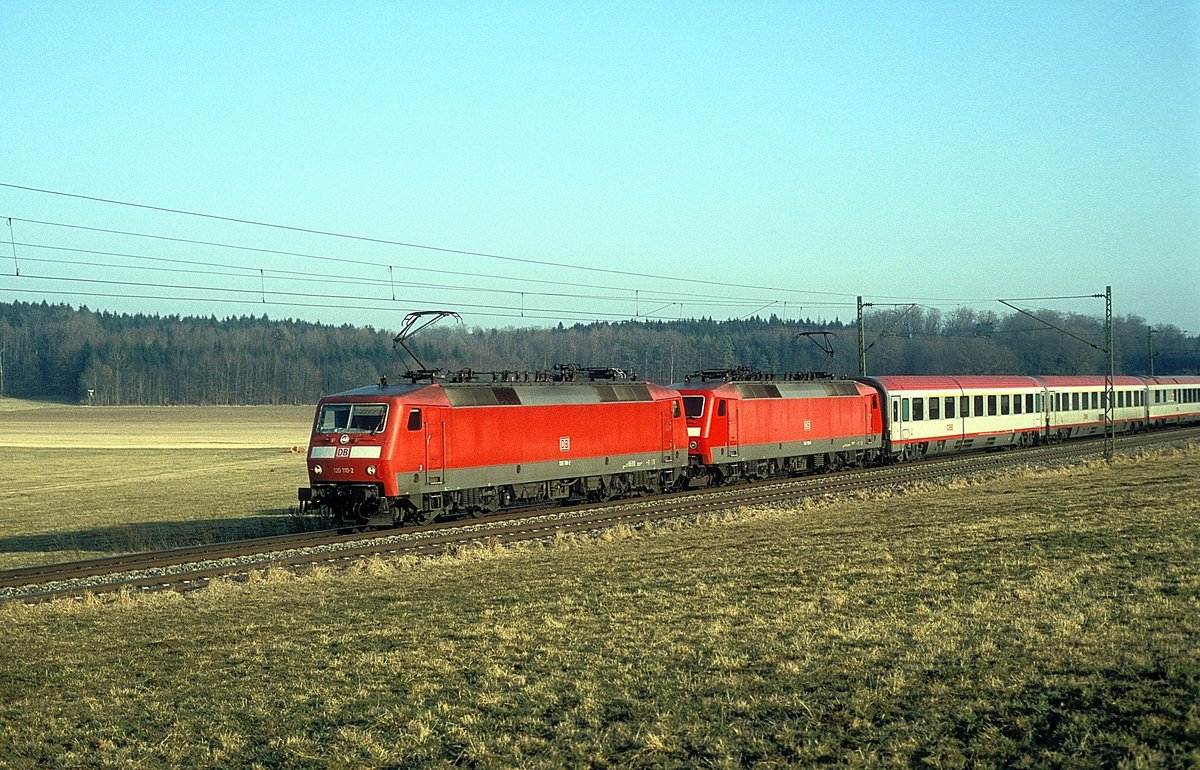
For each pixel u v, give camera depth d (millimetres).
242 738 12648
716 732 11883
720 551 25281
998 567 21094
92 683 15203
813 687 13344
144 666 16016
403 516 32594
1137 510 29156
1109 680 12586
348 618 18922
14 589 22953
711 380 46094
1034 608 17031
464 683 14438
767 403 46000
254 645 17078
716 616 17844
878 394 53594
